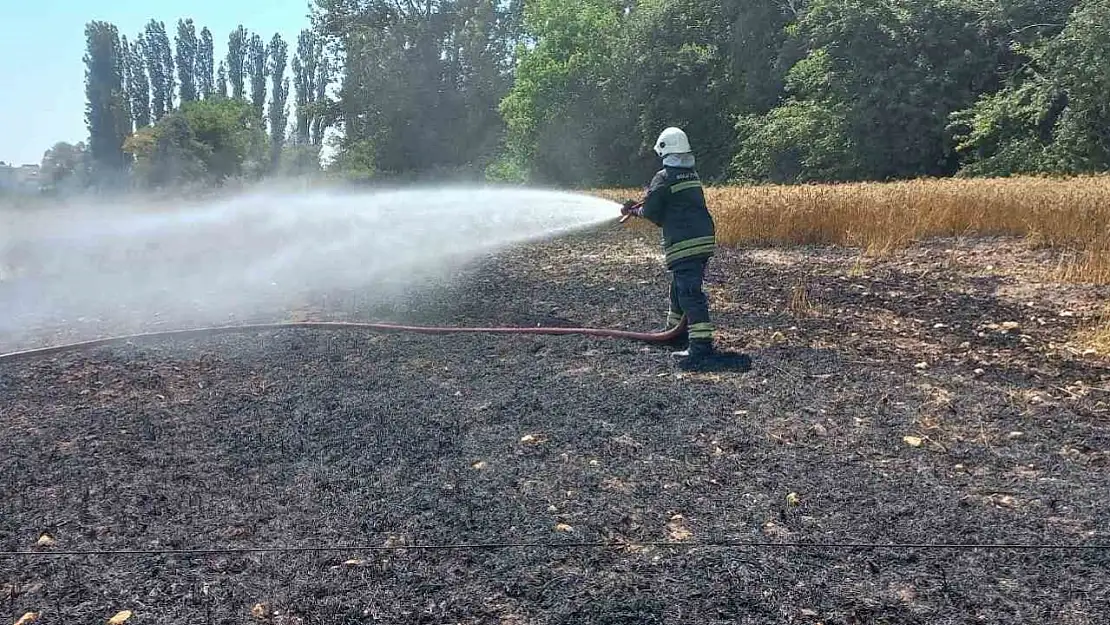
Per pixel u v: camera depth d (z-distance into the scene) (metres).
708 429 4.71
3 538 3.62
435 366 6.20
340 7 57.03
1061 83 26.22
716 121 42.47
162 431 4.89
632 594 3.09
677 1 42.94
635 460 4.32
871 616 2.93
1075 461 4.21
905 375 5.72
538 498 3.89
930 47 31.77
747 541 3.44
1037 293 8.55
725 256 12.27
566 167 46.56
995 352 6.35
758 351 6.42
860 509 3.71
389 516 3.74
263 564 3.36
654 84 42.97
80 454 4.56
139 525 3.71
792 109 36.53
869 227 12.66
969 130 31.08
